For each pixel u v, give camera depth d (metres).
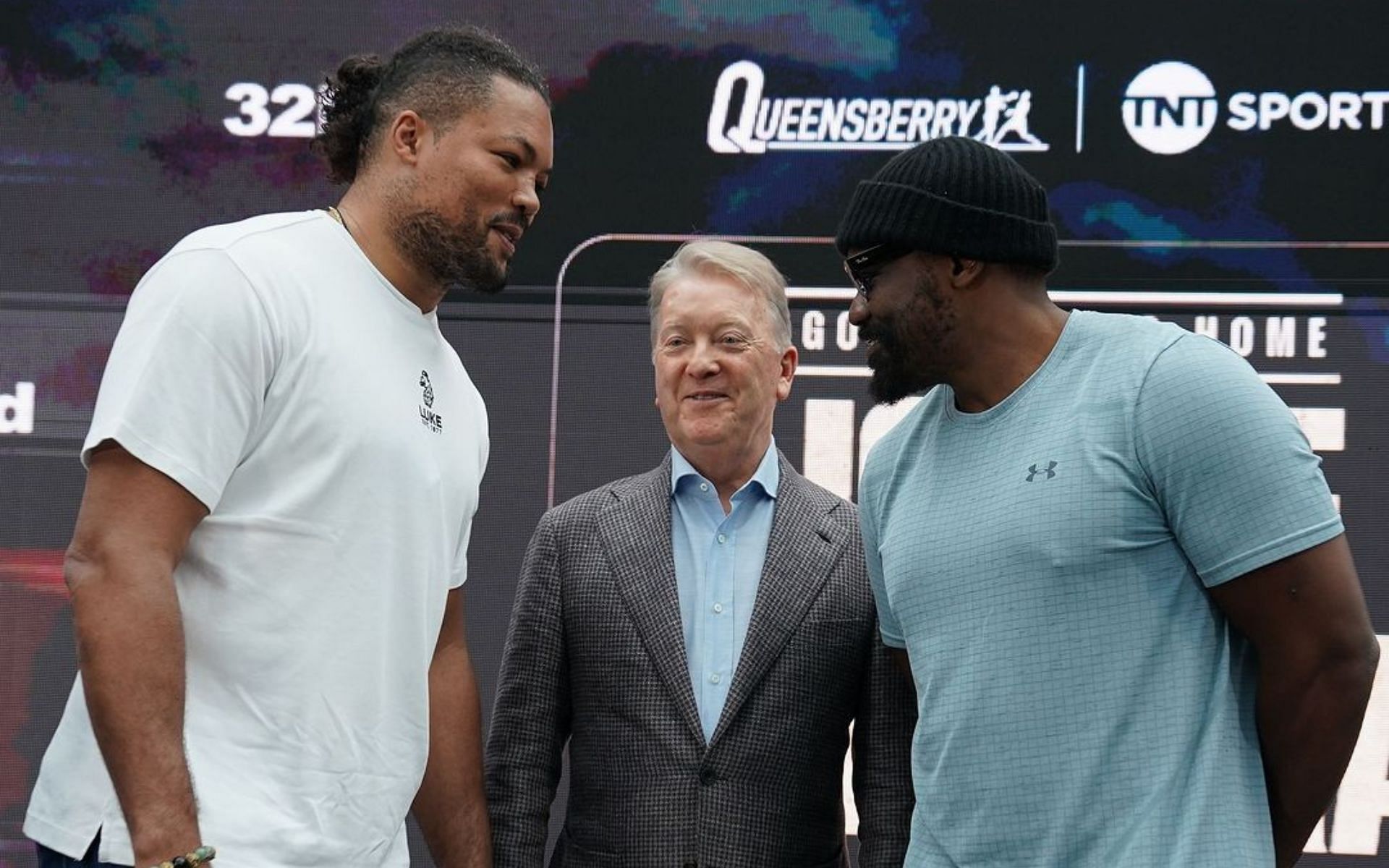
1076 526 1.79
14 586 3.19
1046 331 1.92
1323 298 3.17
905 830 2.29
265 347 1.90
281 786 1.91
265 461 1.92
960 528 1.89
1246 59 3.19
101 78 3.27
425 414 2.07
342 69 2.18
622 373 3.25
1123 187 3.20
